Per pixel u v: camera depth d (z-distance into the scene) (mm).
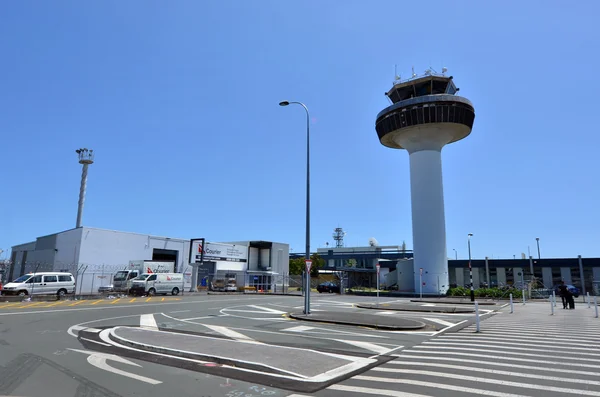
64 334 12195
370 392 6137
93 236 40000
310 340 11422
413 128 45812
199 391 6211
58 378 6922
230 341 10461
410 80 47750
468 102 45062
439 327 14844
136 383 6625
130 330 12500
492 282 62812
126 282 36062
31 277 28766
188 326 14539
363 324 14875
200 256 47531
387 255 94562
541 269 60281
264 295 39844
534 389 6242
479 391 6137
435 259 43969
